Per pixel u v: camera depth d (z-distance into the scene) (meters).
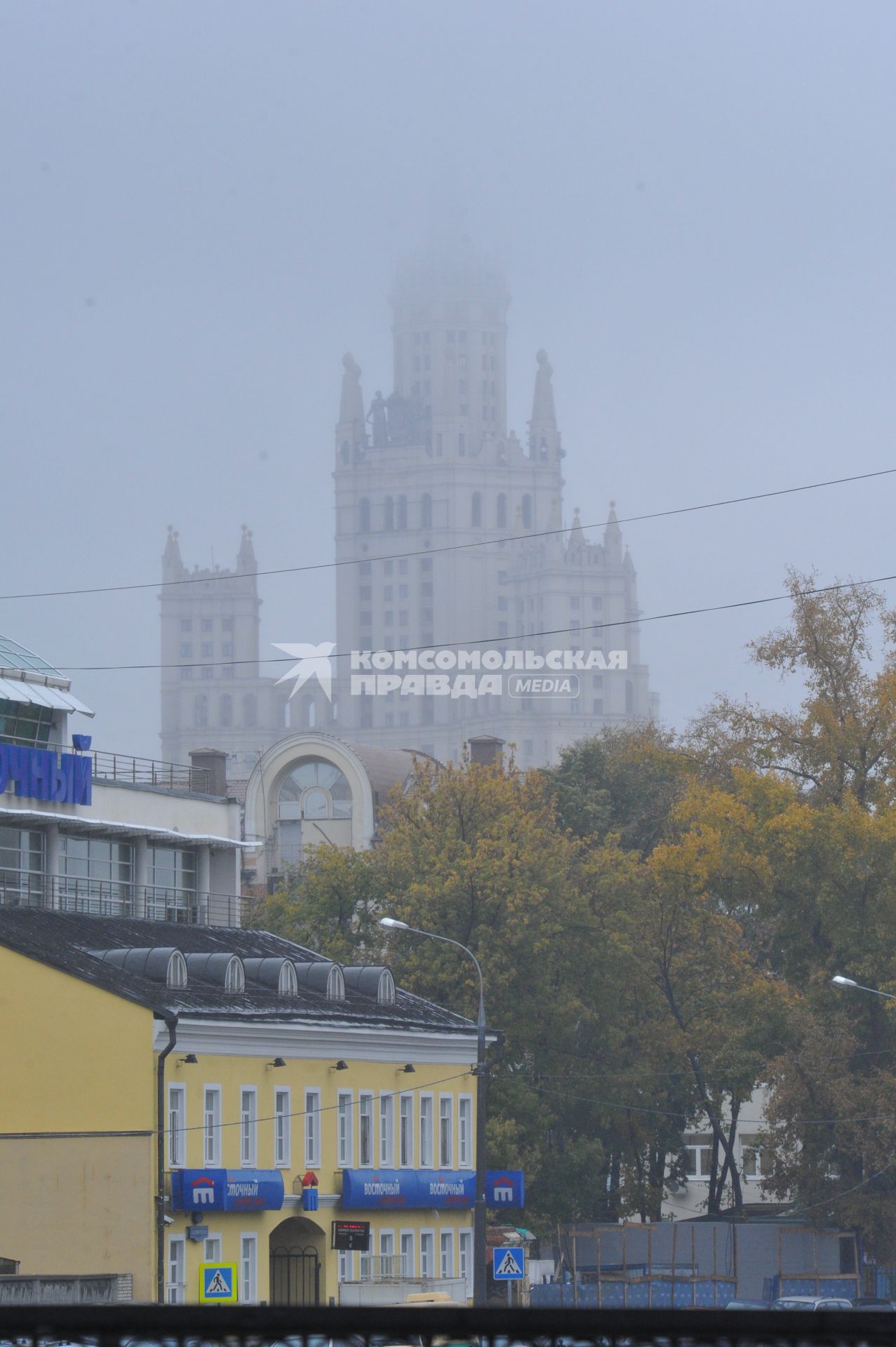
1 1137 61.69
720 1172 135.00
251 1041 66.69
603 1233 93.25
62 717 83.62
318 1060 70.56
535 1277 91.31
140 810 82.50
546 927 93.19
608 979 98.19
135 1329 6.12
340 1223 68.81
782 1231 92.94
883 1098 90.06
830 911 95.25
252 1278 65.31
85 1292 52.53
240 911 89.44
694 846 98.19
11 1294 49.72
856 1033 96.38
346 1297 68.25
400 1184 72.50
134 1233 60.03
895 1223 91.00
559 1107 95.25
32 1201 61.28
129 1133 60.78
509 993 92.19
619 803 133.88
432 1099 77.50
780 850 95.56
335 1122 71.19
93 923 72.69
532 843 96.69
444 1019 81.25
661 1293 89.88
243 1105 66.31
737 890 98.81
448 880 92.19
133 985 64.12
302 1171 68.88
